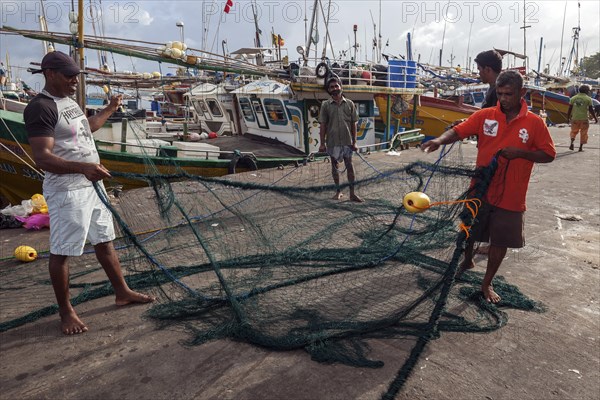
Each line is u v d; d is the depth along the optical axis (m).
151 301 3.72
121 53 8.02
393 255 4.30
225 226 4.60
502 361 2.86
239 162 10.31
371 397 2.51
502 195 3.27
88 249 5.21
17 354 3.03
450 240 3.87
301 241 4.43
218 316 3.46
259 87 11.77
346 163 7.19
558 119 27.53
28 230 6.09
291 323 3.27
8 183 8.81
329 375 2.71
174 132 14.52
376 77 12.80
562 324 3.31
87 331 3.29
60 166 2.89
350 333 3.08
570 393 2.57
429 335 2.70
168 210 3.99
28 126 2.91
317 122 11.41
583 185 7.89
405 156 11.12
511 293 3.71
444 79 21.67
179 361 2.89
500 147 3.25
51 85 3.04
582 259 4.56
